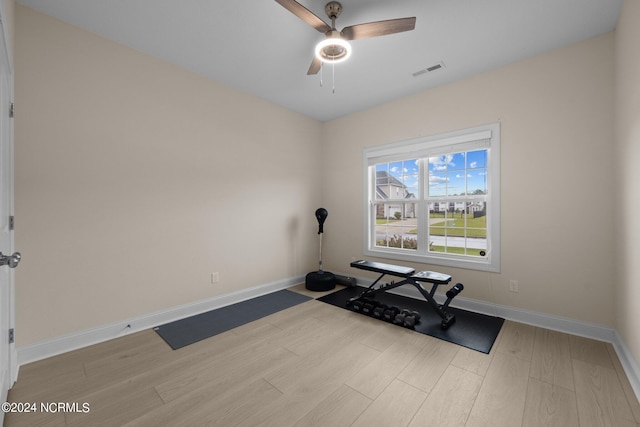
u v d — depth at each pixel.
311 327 2.64
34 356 2.02
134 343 2.31
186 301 2.89
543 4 1.98
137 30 2.29
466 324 2.68
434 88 3.30
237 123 3.36
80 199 2.24
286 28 2.27
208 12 2.08
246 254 3.47
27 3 1.98
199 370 1.93
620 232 2.11
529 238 2.69
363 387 1.75
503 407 1.56
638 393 1.62
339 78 3.10
